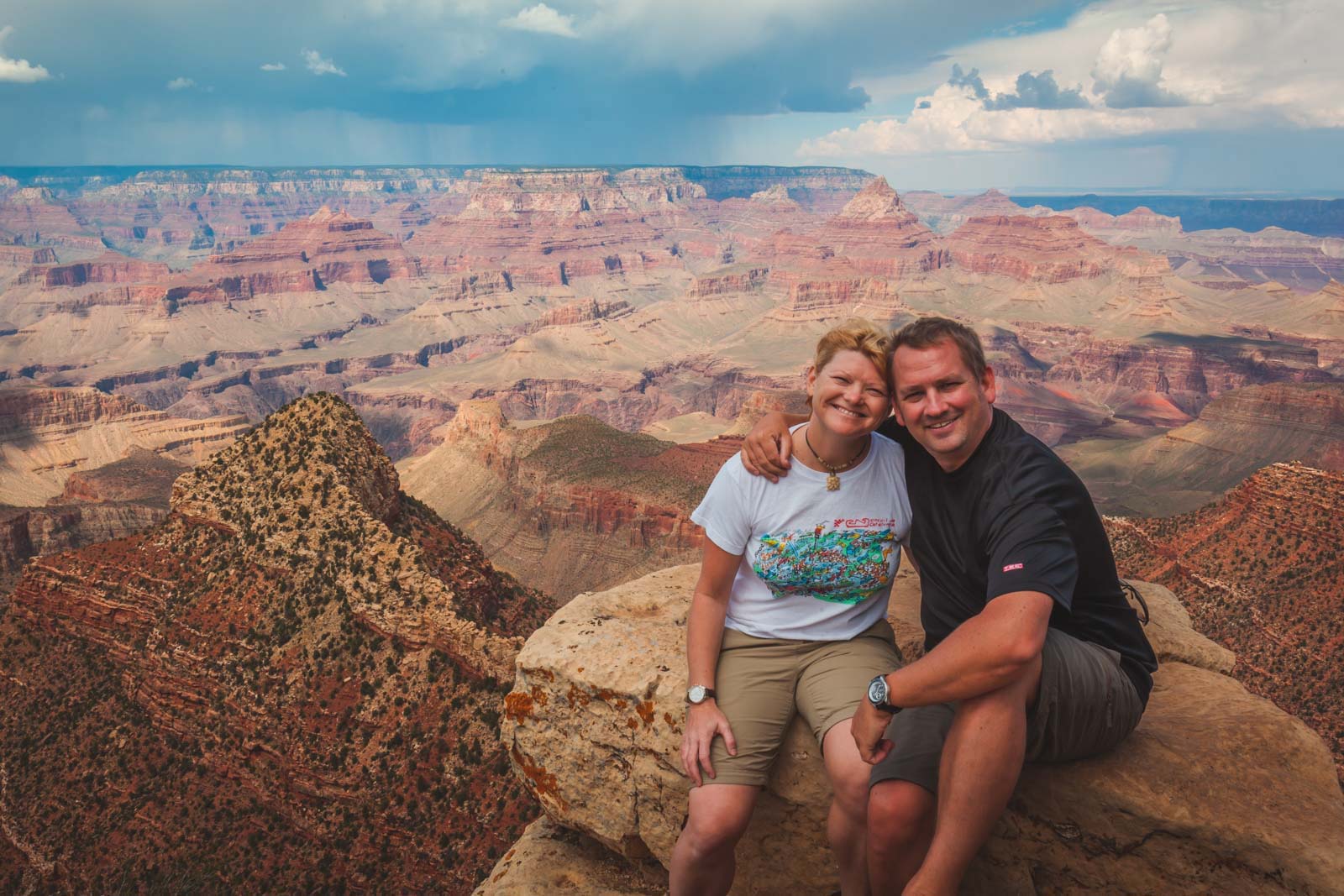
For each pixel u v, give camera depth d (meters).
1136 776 6.50
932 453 6.36
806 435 6.80
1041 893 6.87
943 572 6.57
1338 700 59.34
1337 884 5.77
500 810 36.62
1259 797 6.36
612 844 8.49
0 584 115.31
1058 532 5.79
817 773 7.21
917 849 6.11
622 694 7.97
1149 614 9.36
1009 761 5.62
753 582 7.21
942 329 6.13
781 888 7.58
